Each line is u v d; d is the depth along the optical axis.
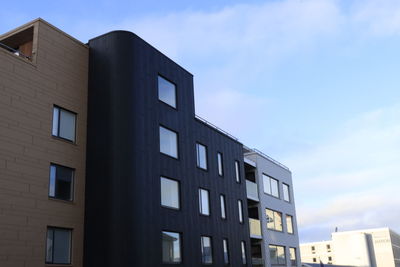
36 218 17.47
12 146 17.06
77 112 20.73
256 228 35.12
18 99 17.69
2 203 16.25
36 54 19.02
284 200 42.47
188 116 26.58
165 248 22.11
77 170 20.08
